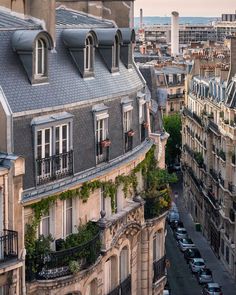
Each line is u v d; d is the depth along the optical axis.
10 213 42.12
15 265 42.44
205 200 123.56
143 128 61.16
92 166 50.81
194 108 141.75
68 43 50.84
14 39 45.59
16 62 45.62
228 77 115.69
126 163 55.03
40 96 45.81
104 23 60.72
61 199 47.38
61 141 47.03
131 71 59.72
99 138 51.75
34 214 45.19
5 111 42.19
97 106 51.25
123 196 56.34
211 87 124.31
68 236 48.41
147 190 61.56
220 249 111.81
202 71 148.12
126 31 58.38
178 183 166.50
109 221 51.25
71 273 46.59
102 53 54.94
